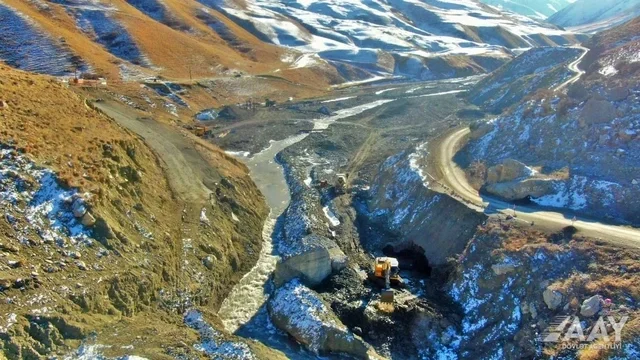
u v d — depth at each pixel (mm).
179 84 79875
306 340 30359
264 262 39344
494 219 37094
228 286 35406
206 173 44625
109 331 24688
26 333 21812
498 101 81625
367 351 29672
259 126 74688
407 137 70875
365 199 51125
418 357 30266
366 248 41938
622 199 36875
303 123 77125
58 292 24250
